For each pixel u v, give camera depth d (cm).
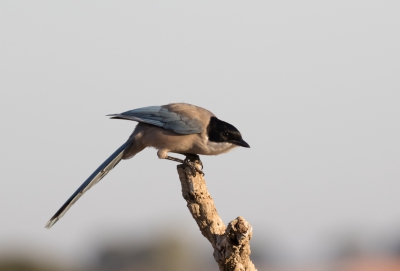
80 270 3975
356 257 5928
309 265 5800
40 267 3581
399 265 5294
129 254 4022
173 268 3953
